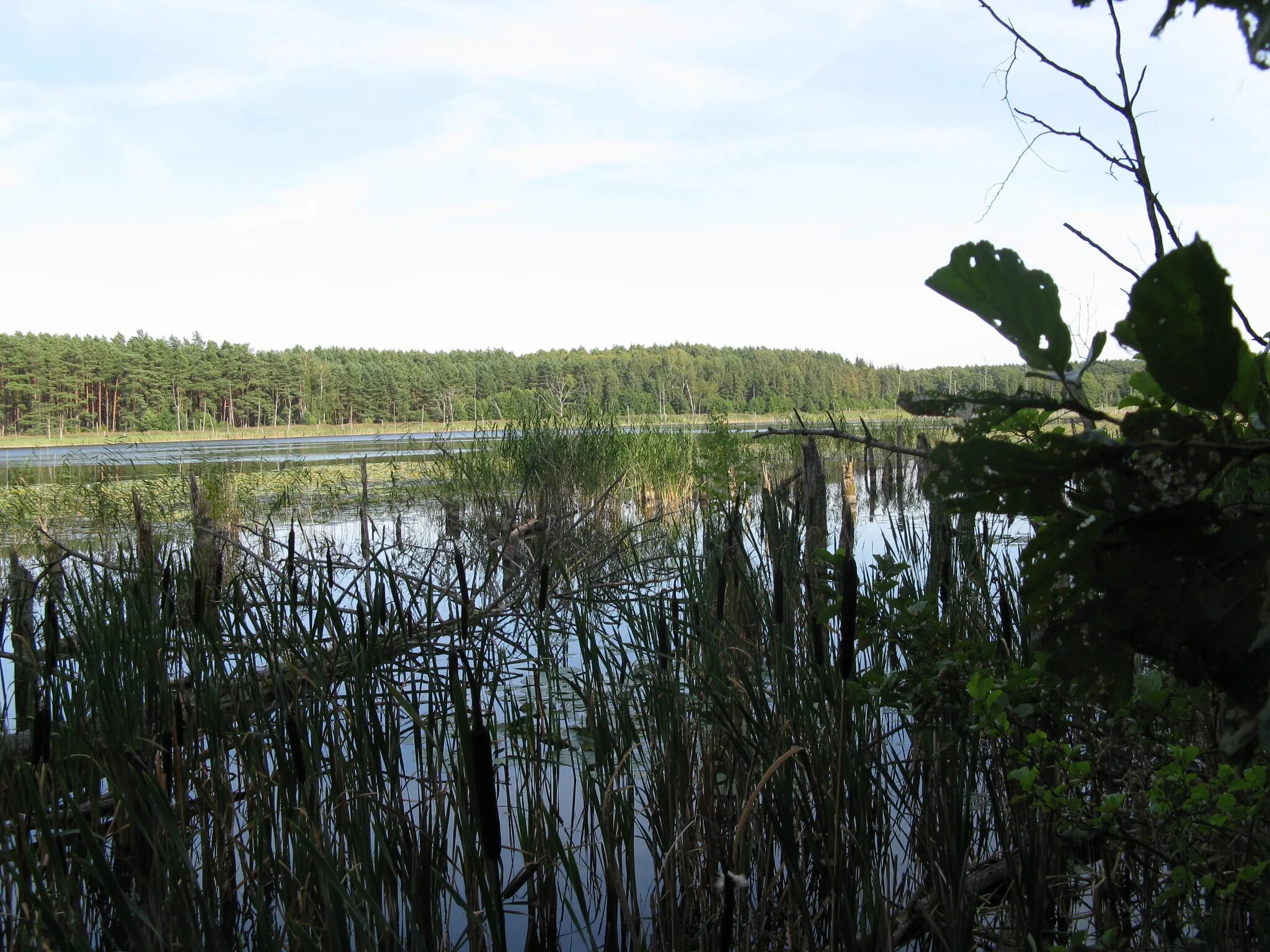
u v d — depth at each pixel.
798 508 5.20
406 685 4.56
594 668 3.74
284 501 12.07
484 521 9.44
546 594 4.00
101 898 3.02
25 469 16.83
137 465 20.25
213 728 3.31
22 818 2.71
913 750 3.37
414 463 20.88
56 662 3.20
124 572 4.65
